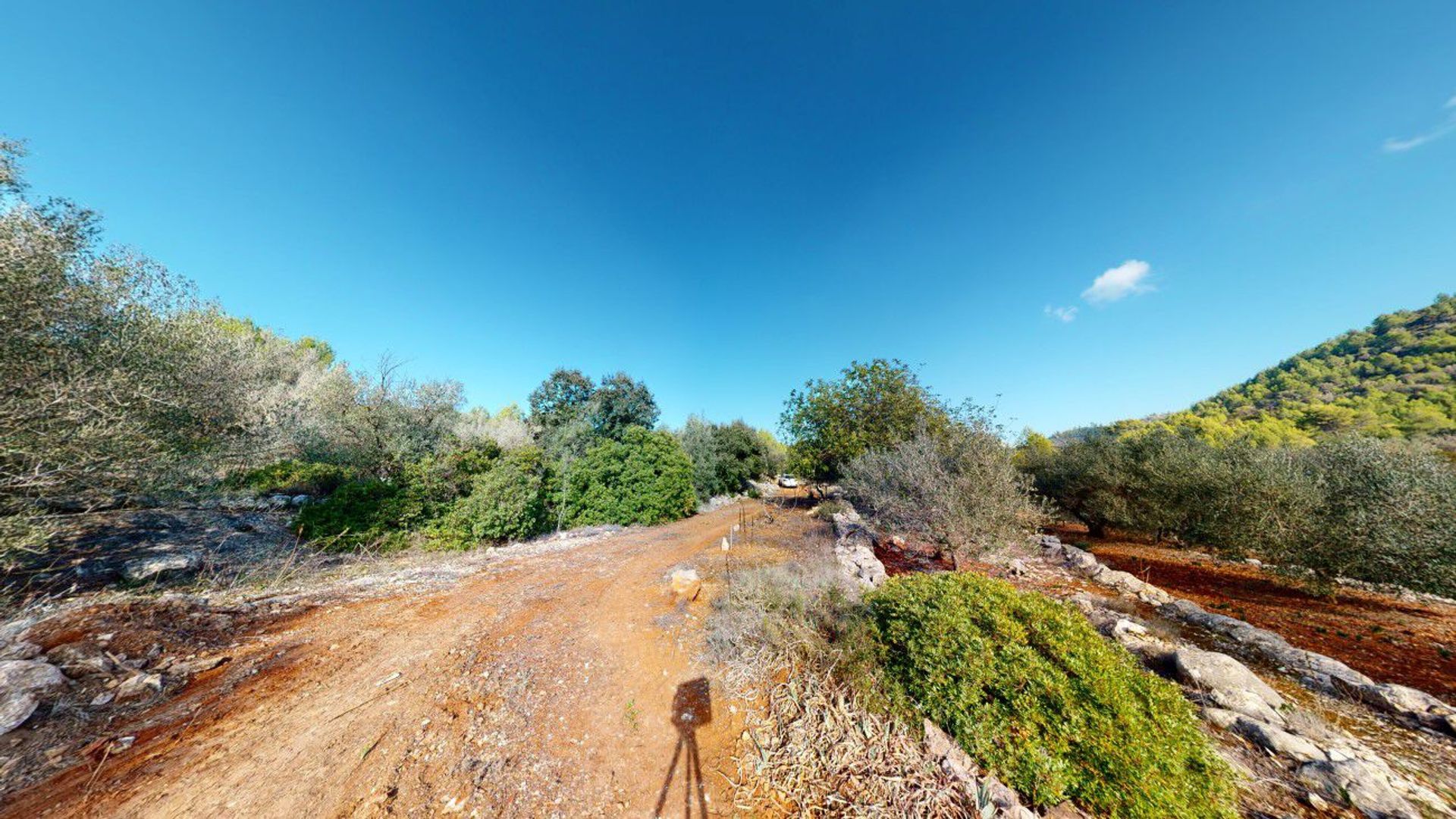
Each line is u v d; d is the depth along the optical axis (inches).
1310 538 384.5
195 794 138.5
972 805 136.3
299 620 270.2
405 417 718.5
